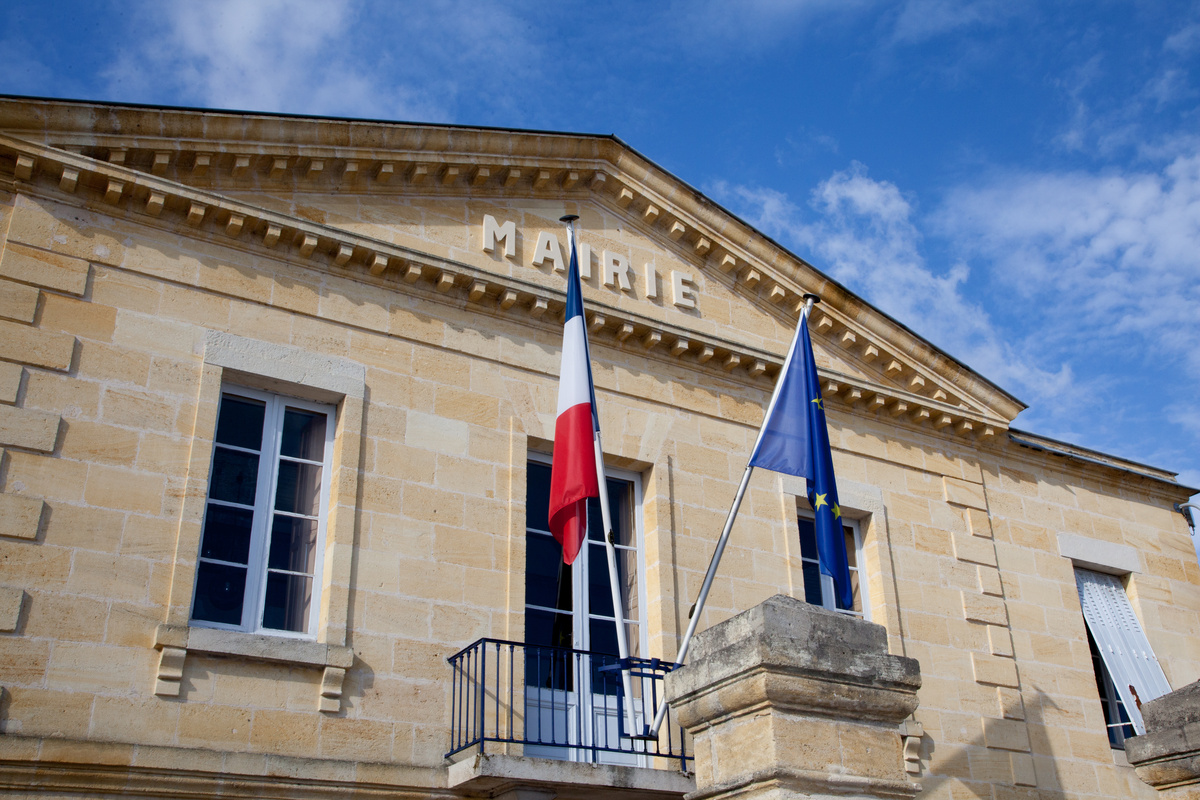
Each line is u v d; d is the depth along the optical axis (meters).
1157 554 16.00
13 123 10.02
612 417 12.30
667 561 11.82
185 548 9.39
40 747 8.17
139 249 10.27
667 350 13.02
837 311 14.48
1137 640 15.16
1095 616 15.03
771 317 14.26
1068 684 14.01
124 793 8.47
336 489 10.31
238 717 9.06
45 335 9.54
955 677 13.14
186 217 10.59
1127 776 13.72
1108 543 15.59
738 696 6.34
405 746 9.66
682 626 11.63
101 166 10.16
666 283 13.55
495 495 11.12
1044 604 14.48
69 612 8.76
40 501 8.96
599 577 11.75
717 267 14.05
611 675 11.23
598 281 13.02
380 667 9.83
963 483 14.65
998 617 13.90
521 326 12.11
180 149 10.73
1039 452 15.46
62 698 8.50
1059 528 15.26
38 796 8.19
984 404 15.20
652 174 13.65
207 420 9.95
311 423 10.82
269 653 9.29
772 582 12.42
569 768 9.41
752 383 13.51
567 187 13.31
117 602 8.97
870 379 14.65
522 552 10.98
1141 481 16.28
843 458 13.84
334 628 9.74
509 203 12.83
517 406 11.68
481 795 9.71
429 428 11.05
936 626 13.37
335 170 11.70
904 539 13.74
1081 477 15.91
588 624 11.40
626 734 10.16
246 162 11.09
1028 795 12.87
